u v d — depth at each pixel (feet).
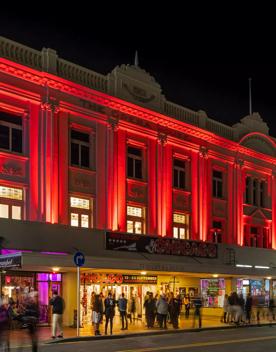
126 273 92.94
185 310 105.09
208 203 110.63
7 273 76.48
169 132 103.35
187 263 92.94
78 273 67.72
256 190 126.41
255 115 128.77
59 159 83.92
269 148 131.54
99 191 89.61
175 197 103.65
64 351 54.80
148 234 95.76
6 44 79.25
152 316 81.71
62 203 83.56
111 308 72.69
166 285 102.06
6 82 78.07
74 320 82.17
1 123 77.92
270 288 120.98
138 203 96.22
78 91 87.10
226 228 115.03
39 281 80.38
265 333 77.41
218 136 113.80
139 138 97.91
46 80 82.53
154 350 55.67
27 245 76.54
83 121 88.48
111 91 93.20
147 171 98.63
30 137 80.69
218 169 115.55
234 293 92.89
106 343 63.41
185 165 107.45
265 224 127.44
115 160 92.68
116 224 91.20
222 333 77.41
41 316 78.74
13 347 57.36
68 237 82.12
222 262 109.19
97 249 86.07
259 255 120.67
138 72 98.84
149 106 99.45
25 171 79.77
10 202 77.82
